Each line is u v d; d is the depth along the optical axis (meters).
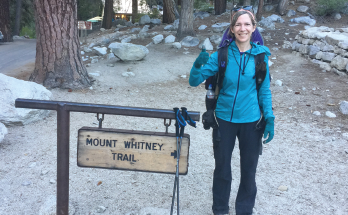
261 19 15.00
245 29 2.25
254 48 2.36
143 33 14.41
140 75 9.10
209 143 4.76
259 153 2.54
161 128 5.35
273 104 6.61
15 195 3.15
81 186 3.36
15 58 13.18
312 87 7.52
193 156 4.26
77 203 3.05
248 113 2.42
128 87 8.05
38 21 7.20
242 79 2.35
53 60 7.35
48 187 3.32
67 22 7.30
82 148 2.23
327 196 3.26
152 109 2.15
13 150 4.17
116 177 3.59
